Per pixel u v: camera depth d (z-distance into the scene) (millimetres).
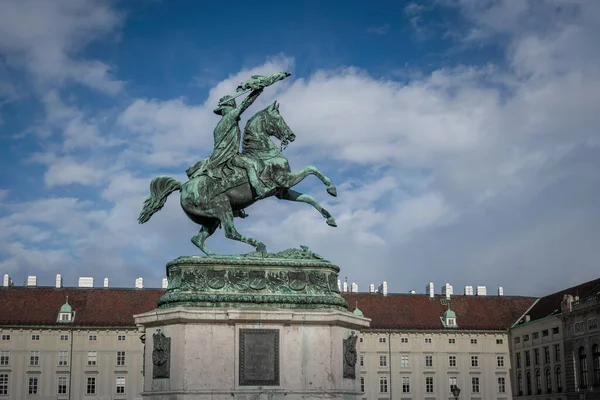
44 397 68000
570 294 69750
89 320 69812
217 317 13727
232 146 15328
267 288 14359
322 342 14148
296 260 14727
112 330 70000
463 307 78250
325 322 14156
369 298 77188
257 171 15156
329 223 15586
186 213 15188
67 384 68625
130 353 69938
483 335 76562
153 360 13812
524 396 73562
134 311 71125
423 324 75625
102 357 69500
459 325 76312
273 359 13867
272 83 15695
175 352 13609
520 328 75000
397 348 74812
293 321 14023
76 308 70625
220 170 15180
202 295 13953
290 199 15703
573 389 65438
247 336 13836
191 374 13531
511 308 78688
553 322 69312
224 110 15547
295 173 15477
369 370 73875
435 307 77750
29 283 73625
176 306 13891
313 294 14484
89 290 72438
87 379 69000
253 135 15578
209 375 13609
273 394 13734
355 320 14695
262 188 15102
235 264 14352
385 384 73938
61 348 69062
